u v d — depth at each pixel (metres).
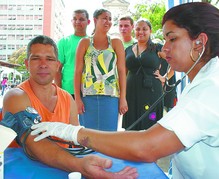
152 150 0.82
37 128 1.07
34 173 0.96
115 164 1.05
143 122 2.48
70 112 1.51
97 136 0.90
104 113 2.31
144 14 5.50
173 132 0.81
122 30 3.04
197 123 0.80
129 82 2.55
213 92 0.82
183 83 2.61
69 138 0.94
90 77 2.29
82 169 0.96
